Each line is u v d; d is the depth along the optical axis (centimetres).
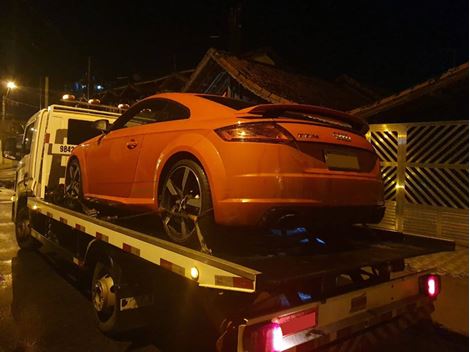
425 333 403
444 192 723
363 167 355
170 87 2175
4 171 3152
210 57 1302
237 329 261
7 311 456
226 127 318
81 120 700
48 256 696
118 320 375
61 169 681
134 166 413
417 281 366
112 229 388
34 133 696
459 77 709
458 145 701
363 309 316
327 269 289
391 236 417
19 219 731
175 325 389
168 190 368
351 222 347
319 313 285
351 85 1883
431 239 383
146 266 366
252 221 299
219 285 263
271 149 302
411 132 757
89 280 568
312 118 352
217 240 336
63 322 431
